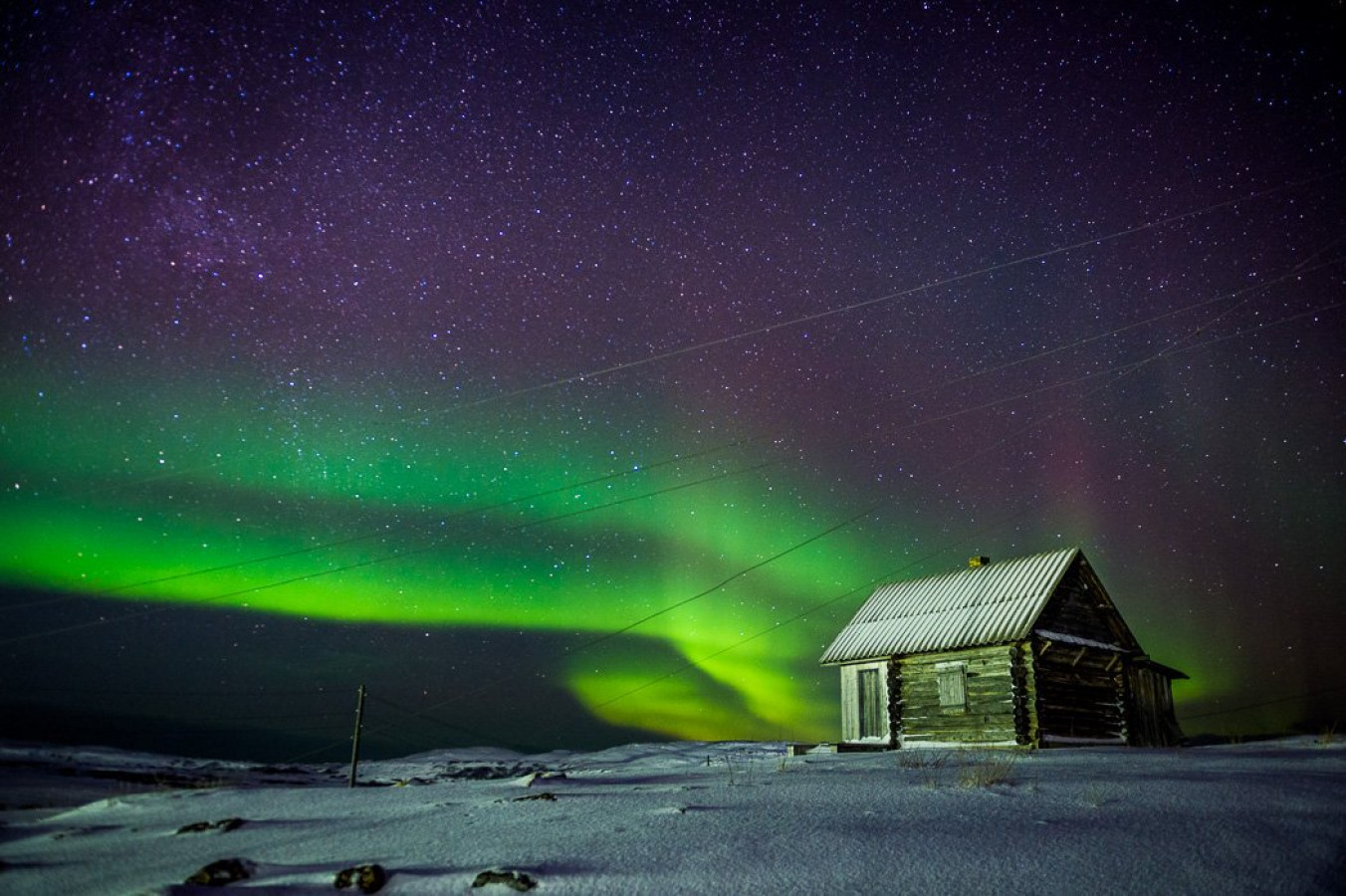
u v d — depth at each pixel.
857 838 7.02
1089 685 22.91
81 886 7.20
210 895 6.18
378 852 7.71
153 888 6.11
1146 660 24.16
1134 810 7.97
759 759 22.75
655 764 25.72
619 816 8.90
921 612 25.31
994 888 5.55
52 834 10.66
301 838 9.10
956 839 6.88
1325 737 19.09
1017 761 14.55
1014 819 7.70
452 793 13.33
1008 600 23.55
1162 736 24.19
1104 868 5.92
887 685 24.33
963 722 22.55
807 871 6.07
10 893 7.11
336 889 6.25
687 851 6.85
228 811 12.12
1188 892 5.38
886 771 13.34
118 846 9.34
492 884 6.05
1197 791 8.98
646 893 5.73
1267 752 16.03
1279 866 5.86
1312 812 7.58
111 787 21.05
